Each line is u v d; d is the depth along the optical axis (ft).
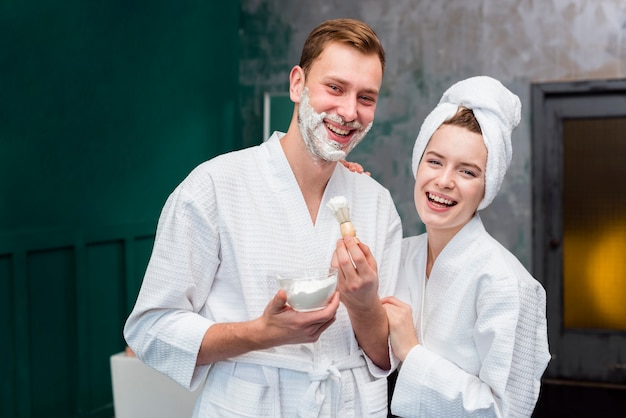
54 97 10.69
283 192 4.50
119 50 12.20
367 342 4.50
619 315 14.44
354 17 15.67
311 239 4.50
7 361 9.84
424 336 4.82
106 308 12.02
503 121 4.49
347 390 4.45
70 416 11.09
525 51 14.58
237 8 16.57
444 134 4.55
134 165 12.69
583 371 14.64
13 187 9.93
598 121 14.42
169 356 4.23
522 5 14.56
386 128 15.52
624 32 14.01
